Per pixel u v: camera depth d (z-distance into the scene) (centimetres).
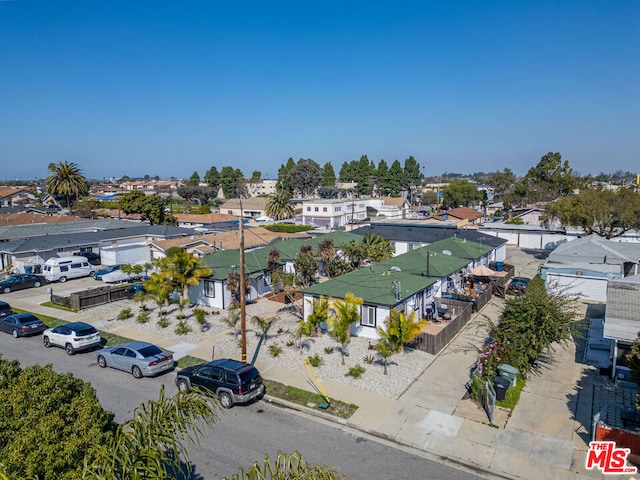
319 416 1714
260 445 1510
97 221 6191
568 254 3828
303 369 2112
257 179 19700
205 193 14675
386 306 2425
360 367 2078
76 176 8831
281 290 3619
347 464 1401
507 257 5500
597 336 2516
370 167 15612
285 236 5722
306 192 15300
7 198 12512
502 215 10338
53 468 800
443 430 1582
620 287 2322
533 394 1842
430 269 3203
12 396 935
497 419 1645
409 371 2081
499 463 1390
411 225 5838
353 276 2952
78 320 2942
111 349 2186
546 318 1977
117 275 3991
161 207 7981
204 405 903
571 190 10906
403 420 1655
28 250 4325
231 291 3062
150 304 3284
